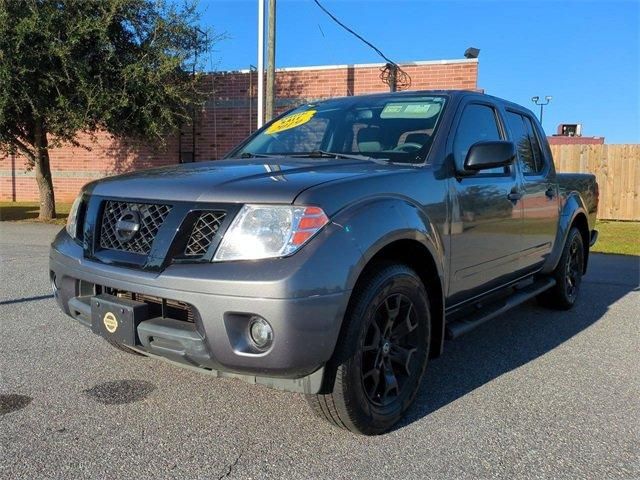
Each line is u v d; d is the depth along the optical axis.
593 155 15.41
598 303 6.38
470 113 4.13
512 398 3.63
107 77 12.62
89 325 3.16
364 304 2.80
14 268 7.66
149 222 2.85
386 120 4.00
